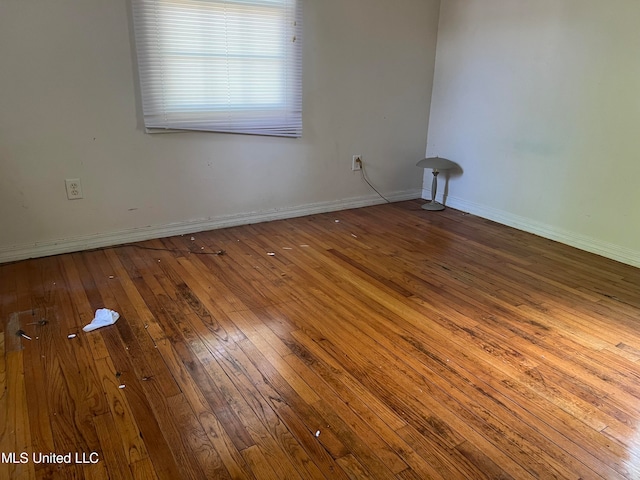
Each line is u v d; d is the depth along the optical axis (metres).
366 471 1.30
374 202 3.97
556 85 3.00
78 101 2.56
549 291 2.43
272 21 2.98
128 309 2.13
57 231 2.71
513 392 1.63
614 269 2.73
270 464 1.31
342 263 2.72
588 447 1.40
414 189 4.17
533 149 3.22
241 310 2.15
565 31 2.89
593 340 1.97
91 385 1.61
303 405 1.54
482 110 3.53
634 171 2.71
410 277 2.55
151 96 2.74
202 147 3.02
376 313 2.15
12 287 2.31
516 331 2.03
